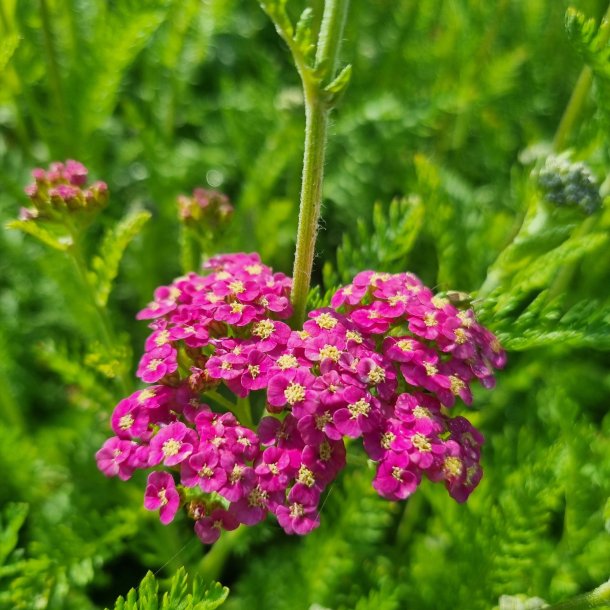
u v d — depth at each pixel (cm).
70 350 22
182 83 23
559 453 16
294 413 10
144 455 11
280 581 17
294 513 10
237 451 10
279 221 20
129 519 16
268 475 10
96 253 22
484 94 22
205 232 16
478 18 25
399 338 12
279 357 11
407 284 12
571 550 15
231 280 12
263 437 10
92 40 20
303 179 11
